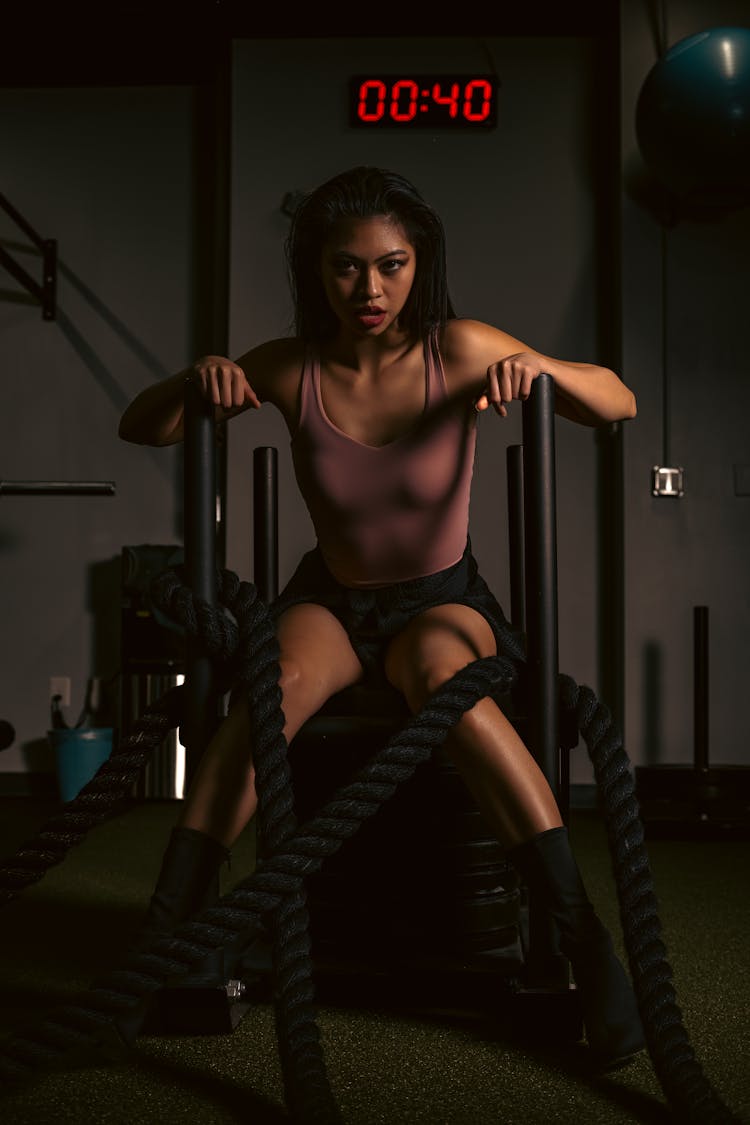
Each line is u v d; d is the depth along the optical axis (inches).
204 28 153.1
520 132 153.7
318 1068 42.3
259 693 50.1
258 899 45.3
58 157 164.2
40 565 160.9
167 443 60.7
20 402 162.4
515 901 59.2
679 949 71.2
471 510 150.2
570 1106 44.3
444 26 153.9
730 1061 50.0
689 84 127.3
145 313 162.6
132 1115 43.1
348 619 57.5
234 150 153.9
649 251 145.9
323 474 56.4
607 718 53.9
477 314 153.2
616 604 149.8
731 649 143.4
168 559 146.3
